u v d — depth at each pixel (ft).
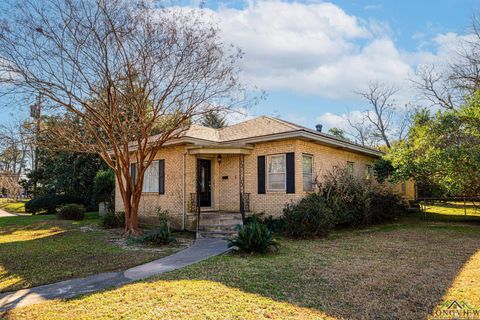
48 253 28.32
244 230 27.84
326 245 30.99
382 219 50.29
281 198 41.86
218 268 22.06
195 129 51.13
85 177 77.56
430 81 91.91
